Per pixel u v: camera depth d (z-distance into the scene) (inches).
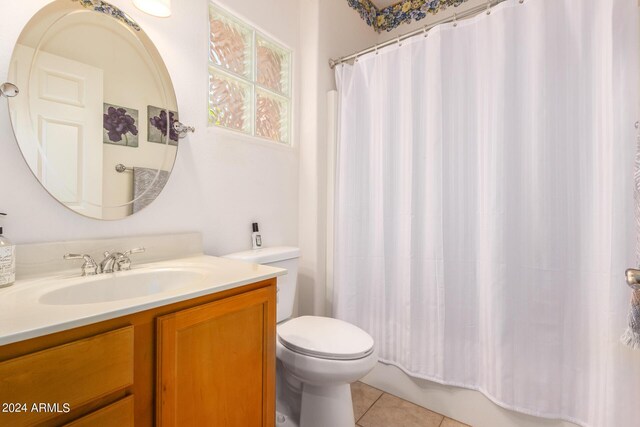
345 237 68.2
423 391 59.7
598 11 43.4
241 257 51.9
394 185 63.7
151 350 28.0
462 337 55.2
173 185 49.0
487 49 51.9
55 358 21.9
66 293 32.3
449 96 56.1
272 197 66.4
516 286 49.1
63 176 37.7
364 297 67.6
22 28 34.9
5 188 33.8
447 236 55.9
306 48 72.2
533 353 47.8
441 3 81.4
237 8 59.1
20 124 34.6
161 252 46.2
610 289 41.3
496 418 51.7
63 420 22.7
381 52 64.7
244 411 35.8
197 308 30.9
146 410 27.8
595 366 43.5
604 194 42.4
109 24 42.2
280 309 57.5
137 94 44.8
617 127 40.7
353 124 68.2
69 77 38.4
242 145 60.1
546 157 46.4
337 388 48.2
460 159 55.3
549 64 46.2
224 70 57.5
